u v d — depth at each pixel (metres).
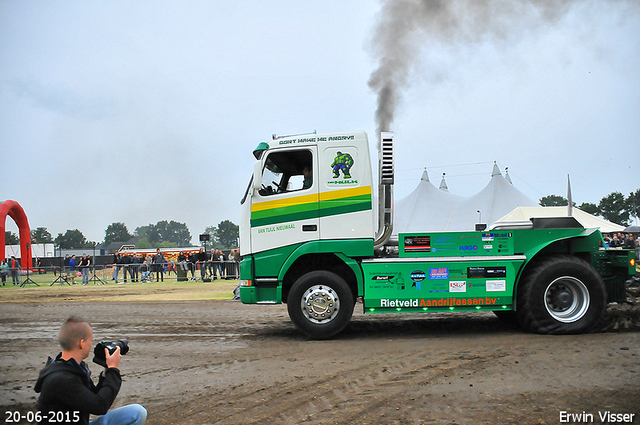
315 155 7.13
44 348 7.05
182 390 4.72
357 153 7.10
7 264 23.09
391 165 7.08
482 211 21.50
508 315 8.13
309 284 6.88
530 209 18.47
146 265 21.45
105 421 2.88
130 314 10.38
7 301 14.05
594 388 4.34
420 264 6.91
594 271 6.79
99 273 21.91
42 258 39.25
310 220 7.04
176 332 8.05
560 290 6.89
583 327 6.70
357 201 7.03
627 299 8.41
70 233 128.38
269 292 7.12
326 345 6.56
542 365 5.15
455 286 6.90
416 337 6.97
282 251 7.07
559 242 7.34
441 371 5.07
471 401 4.12
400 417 3.81
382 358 5.71
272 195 7.14
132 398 4.50
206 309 10.92
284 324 8.60
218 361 5.87
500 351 5.88
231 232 111.06
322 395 4.42
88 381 2.67
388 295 6.89
